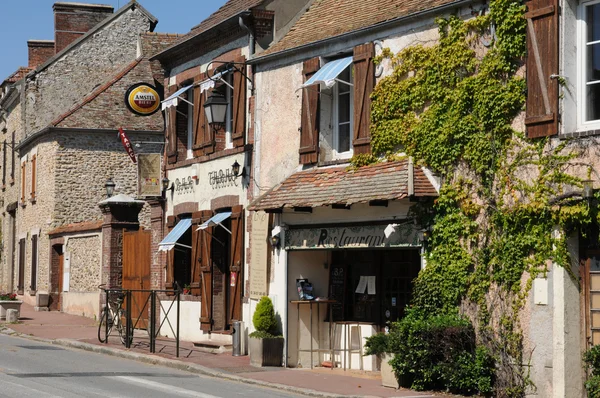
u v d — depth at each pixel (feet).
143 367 53.98
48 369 49.57
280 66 58.23
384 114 49.03
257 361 54.19
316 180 52.60
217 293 66.23
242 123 61.77
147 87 96.84
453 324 42.88
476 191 43.37
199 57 69.36
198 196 68.69
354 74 51.37
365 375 50.44
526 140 40.96
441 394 43.01
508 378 41.16
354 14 54.80
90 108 107.04
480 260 42.80
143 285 77.46
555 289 39.42
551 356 39.45
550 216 39.70
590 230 39.01
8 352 58.80
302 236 54.19
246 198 61.41
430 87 46.21
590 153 38.29
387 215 47.91
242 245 61.57
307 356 55.26
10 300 87.71
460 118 44.29
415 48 47.26
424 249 45.60
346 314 54.75
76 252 97.91
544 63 40.04
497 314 42.01
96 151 107.04
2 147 140.36
